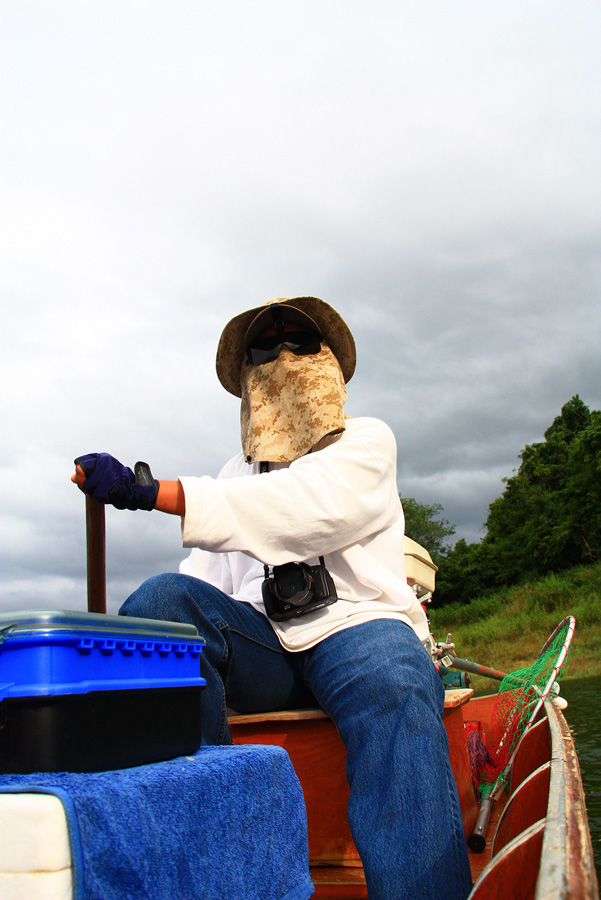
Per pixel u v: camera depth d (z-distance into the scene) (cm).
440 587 4844
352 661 146
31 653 76
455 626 4009
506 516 4709
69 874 61
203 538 147
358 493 163
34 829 61
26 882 61
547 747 144
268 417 186
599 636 2486
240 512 151
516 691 292
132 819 69
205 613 156
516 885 69
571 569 3938
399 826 125
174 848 75
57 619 77
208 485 149
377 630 153
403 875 121
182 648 100
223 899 83
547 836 62
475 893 75
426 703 137
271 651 168
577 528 4084
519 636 3225
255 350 188
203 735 143
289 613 160
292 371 181
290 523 154
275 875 99
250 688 169
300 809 112
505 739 271
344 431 179
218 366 211
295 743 170
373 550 174
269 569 179
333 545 161
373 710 138
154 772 79
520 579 4362
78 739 76
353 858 163
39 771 73
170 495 145
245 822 92
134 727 86
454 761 192
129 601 153
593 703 903
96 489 135
